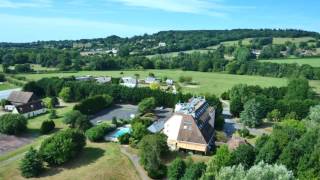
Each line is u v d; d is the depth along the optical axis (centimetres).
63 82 16662
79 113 11506
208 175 6888
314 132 8438
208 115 11206
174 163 7950
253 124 12481
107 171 8256
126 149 9688
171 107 15025
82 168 8325
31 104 13388
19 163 8475
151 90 15375
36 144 9925
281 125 10662
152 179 8138
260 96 14738
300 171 7181
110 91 15738
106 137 10350
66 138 8706
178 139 9644
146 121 11544
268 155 7675
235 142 9025
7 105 13975
